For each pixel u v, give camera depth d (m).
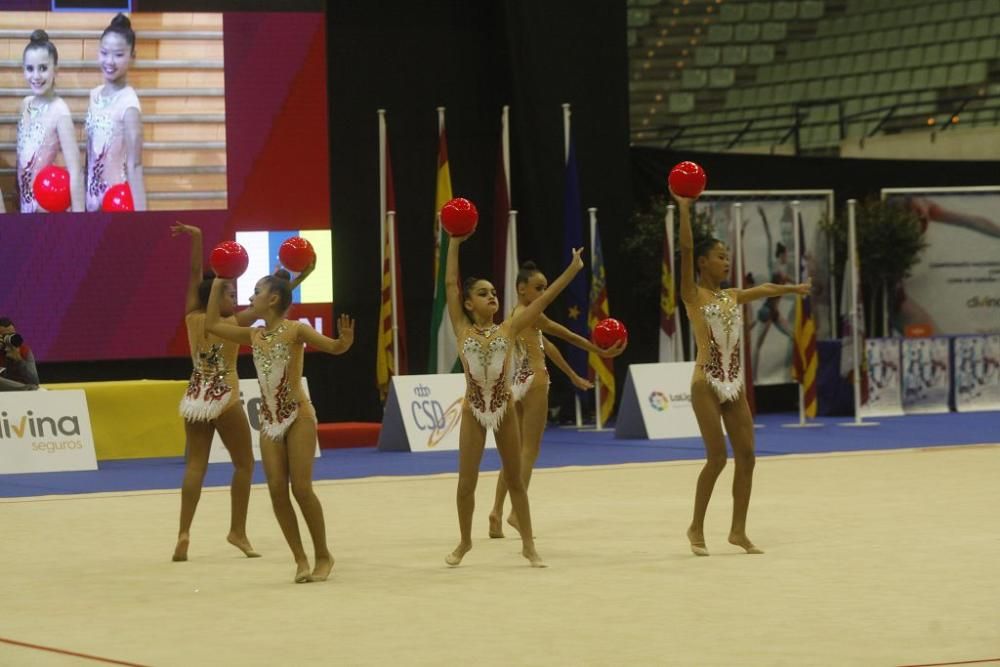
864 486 19.48
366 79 31.03
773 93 42.28
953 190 34.19
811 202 32.84
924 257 34.12
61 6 26.81
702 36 42.06
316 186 28.47
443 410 26.91
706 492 13.91
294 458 12.77
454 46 31.64
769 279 32.41
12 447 23.59
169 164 27.53
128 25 27.06
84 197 27.03
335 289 30.88
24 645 10.09
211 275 15.46
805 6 42.56
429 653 9.57
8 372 24.95
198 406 14.20
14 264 26.73
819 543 14.45
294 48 28.17
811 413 30.20
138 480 22.39
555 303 31.34
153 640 10.21
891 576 12.42
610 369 29.88
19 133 26.69
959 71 39.88
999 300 34.72
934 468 21.77
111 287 27.27
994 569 12.74
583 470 22.34
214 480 22.27
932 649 9.41
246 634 10.38
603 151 32.12
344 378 30.95
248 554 14.39
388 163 29.22
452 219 13.59
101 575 13.30
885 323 34.09
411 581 12.67
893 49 41.53
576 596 11.72
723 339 13.89
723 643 9.71
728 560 13.51
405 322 31.41
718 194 31.69
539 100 31.59
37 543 15.56
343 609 11.34
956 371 33.94
